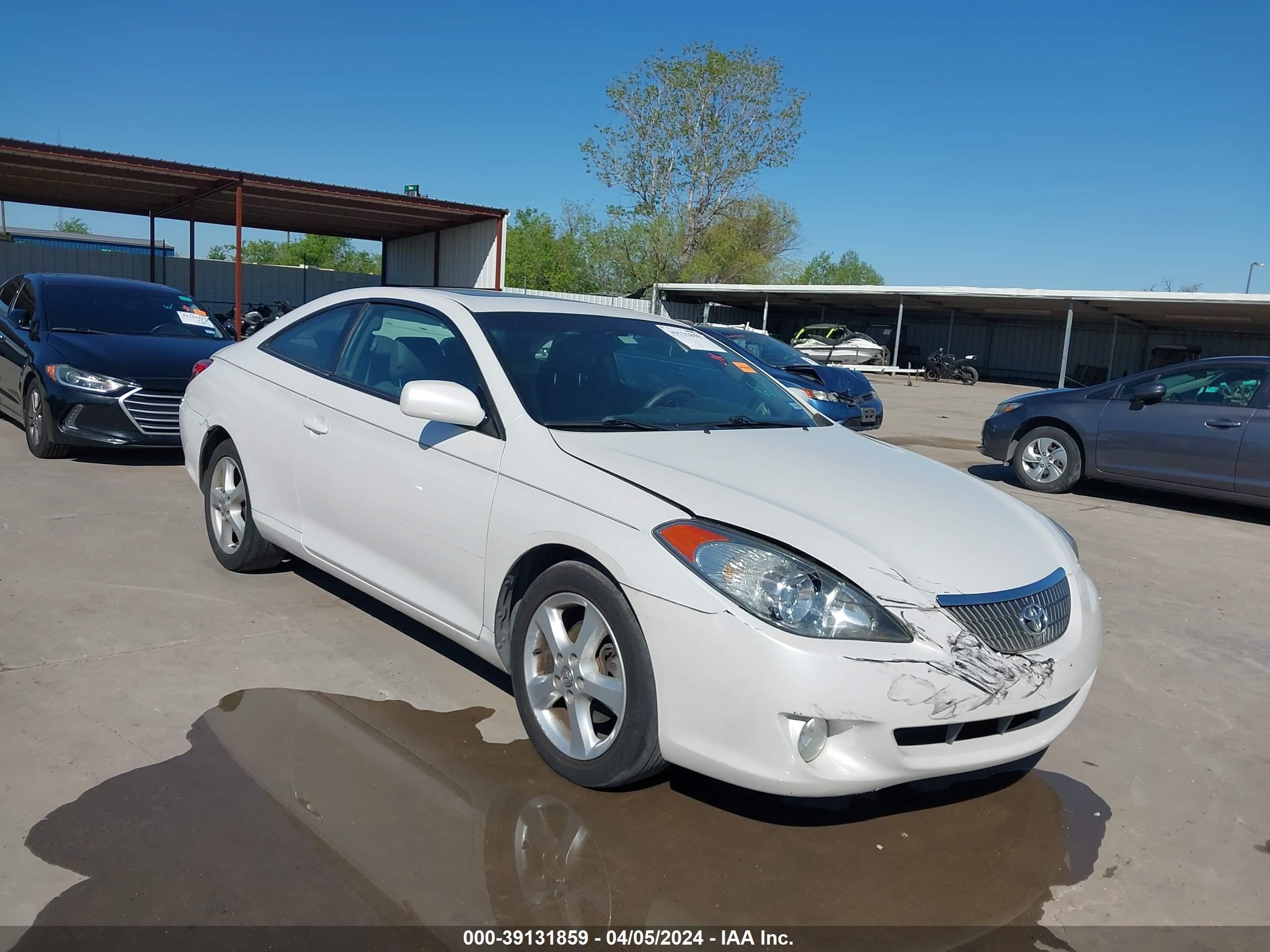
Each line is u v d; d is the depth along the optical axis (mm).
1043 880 2656
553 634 2945
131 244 57531
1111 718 3795
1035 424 9305
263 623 4090
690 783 3025
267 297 28031
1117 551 6703
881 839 2799
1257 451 7785
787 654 2428
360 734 3184
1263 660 4566
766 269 48344
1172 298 26281
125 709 3238
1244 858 2828
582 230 51094
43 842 2477
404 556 3512
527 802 2842
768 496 2832
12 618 3957
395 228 23656
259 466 4285
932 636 2516
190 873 2395
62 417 6945
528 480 3041
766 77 44125
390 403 3699
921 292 30734
